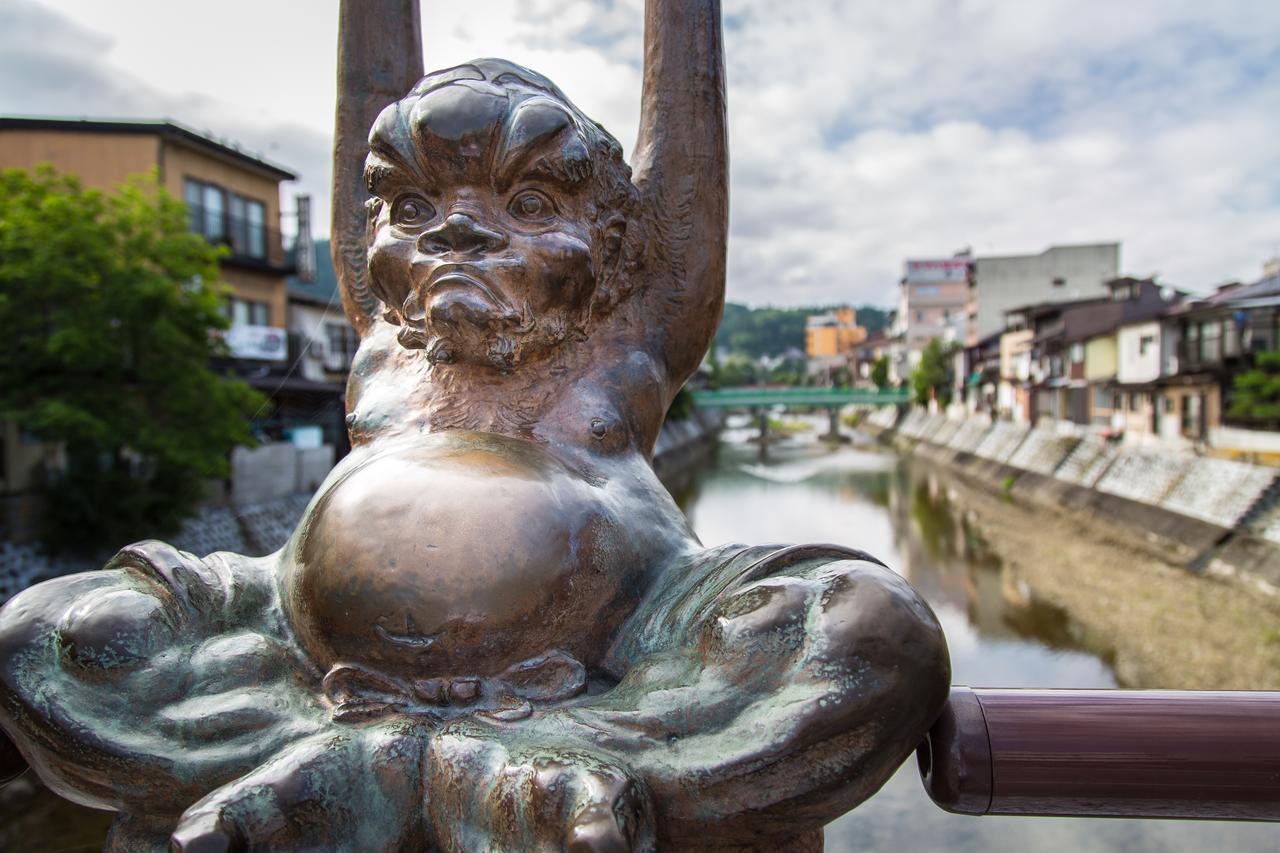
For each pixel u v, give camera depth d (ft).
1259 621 36.78
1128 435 68.44
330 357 44.24
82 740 3.13
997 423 96.63
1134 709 3.36
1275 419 50.44
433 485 3.36
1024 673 33.06
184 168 48.78
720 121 4.88
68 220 30.83
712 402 127.34
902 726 2.87
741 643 3.04
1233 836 16.60
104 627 3.26
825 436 151.84
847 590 3.02
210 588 3.70
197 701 3.28
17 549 31.94
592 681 3.51
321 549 3.40
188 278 33.47
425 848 3.09
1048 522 60.70
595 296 4.35
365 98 5.28
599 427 4.09
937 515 64.95
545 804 2.68
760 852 3.18
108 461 36.52
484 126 3.78
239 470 41.11
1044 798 3.30
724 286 4.88
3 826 17.04
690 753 2.91
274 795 2.87
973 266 114.62
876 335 196.13
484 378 4.13
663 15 4.89
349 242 5.14
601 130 4.40
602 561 3.53
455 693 3.24
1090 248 109.60
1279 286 57.93
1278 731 3.27
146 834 3.33
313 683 3.52
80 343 29.17
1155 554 49.11
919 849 15.58
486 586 3.22
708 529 59.93
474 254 3.83
